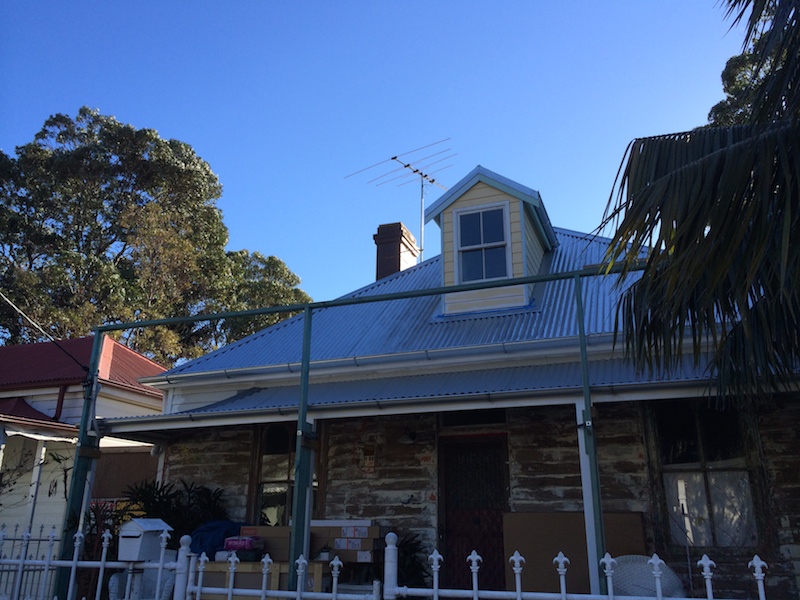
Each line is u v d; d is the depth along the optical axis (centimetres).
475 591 482
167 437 1136
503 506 955
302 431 767
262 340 1266
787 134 434
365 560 859
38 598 808
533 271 1201
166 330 2820
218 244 3384
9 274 2694
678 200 450
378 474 1013
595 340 918
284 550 877
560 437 931
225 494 1085
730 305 538
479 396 772
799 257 430
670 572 656
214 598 731
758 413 851
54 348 1617
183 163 3359
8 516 1284
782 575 790
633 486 873
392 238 1616
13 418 1107
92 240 3191
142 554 578
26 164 3130
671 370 777
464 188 1218
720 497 844
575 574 775
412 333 1120
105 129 3278
